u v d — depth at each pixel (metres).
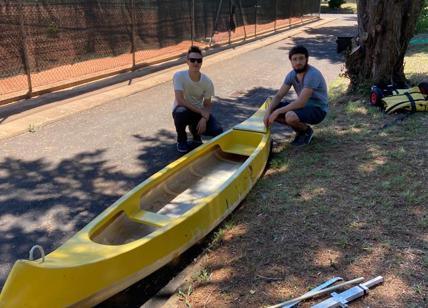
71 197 4.51
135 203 3.69
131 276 2.90
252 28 17.09
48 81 8.88
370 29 7.33
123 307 3.08
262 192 4.39
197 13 13.30
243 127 5.31
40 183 4.79
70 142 5.96
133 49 10.76
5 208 4.27
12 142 5.91
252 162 4.37
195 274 3.27
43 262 2.52
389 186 4.31
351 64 7.77
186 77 5.45
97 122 6.80
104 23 10.20
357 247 3.38
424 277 3.00
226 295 3.00
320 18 25.91
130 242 3.18
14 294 2.34
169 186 4.31
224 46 14.34
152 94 8.55
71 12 9.48
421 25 16.92
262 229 3.74
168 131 6.45
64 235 3.87
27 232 3.89
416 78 8.59
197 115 5.60
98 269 2.68
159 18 11.74
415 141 5.47
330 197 4.19
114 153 5.61
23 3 8.44
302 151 5.42
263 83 9.60
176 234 3.22
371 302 2.80
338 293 2.87
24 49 8.20
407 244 3.38
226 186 3.84
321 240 3.51
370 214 3.84
